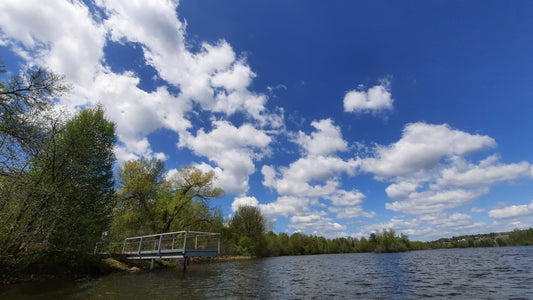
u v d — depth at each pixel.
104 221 17.62
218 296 8.45
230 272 18.12
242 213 59.00
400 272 18.69
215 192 31.56
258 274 17.30
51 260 13.51
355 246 99.19
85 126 15.80
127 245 21.42
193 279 13.09
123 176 26.77
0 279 10.63
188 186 30.84
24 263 11.69
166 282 11.84
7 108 9.34
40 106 10.35
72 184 12.55
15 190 9.66
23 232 10.26
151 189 27.69
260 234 60.03
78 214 14.02
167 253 16.69
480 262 26.14
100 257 17.36
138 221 26.52
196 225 32.78
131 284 11.06
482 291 9.77
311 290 10.27
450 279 13.72
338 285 11.90
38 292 8.98
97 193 16.28
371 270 21.09
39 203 10.95
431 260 33.78
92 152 15.17
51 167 12.29
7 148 9.69
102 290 9.43
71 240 13.41
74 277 13.31
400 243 91.75
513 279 12.91
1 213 9.87
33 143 10.16
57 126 11.84
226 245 45.78
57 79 10.55
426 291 10.01
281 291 9.90
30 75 9.90
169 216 29.16
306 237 89.56
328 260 42.31
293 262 35.97
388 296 8.96
